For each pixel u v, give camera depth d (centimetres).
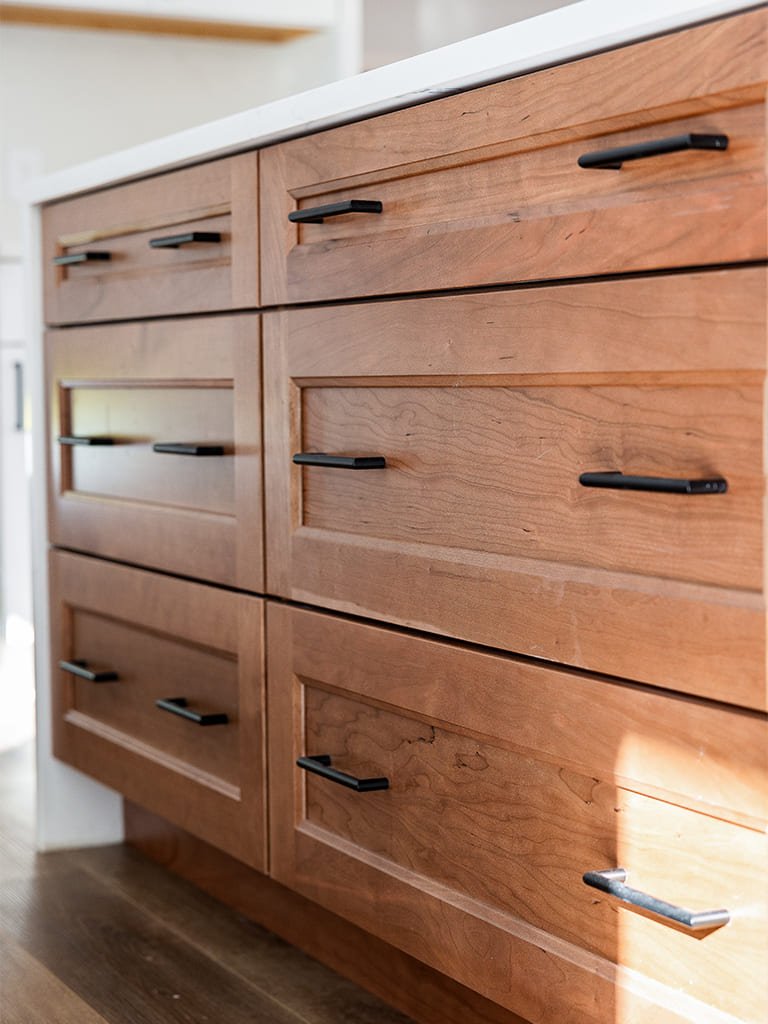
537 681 119
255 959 175
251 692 163
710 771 103
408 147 131
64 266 208
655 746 108
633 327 107
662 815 108
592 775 114
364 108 137
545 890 121
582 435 114
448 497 129
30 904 195
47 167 308
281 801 158
